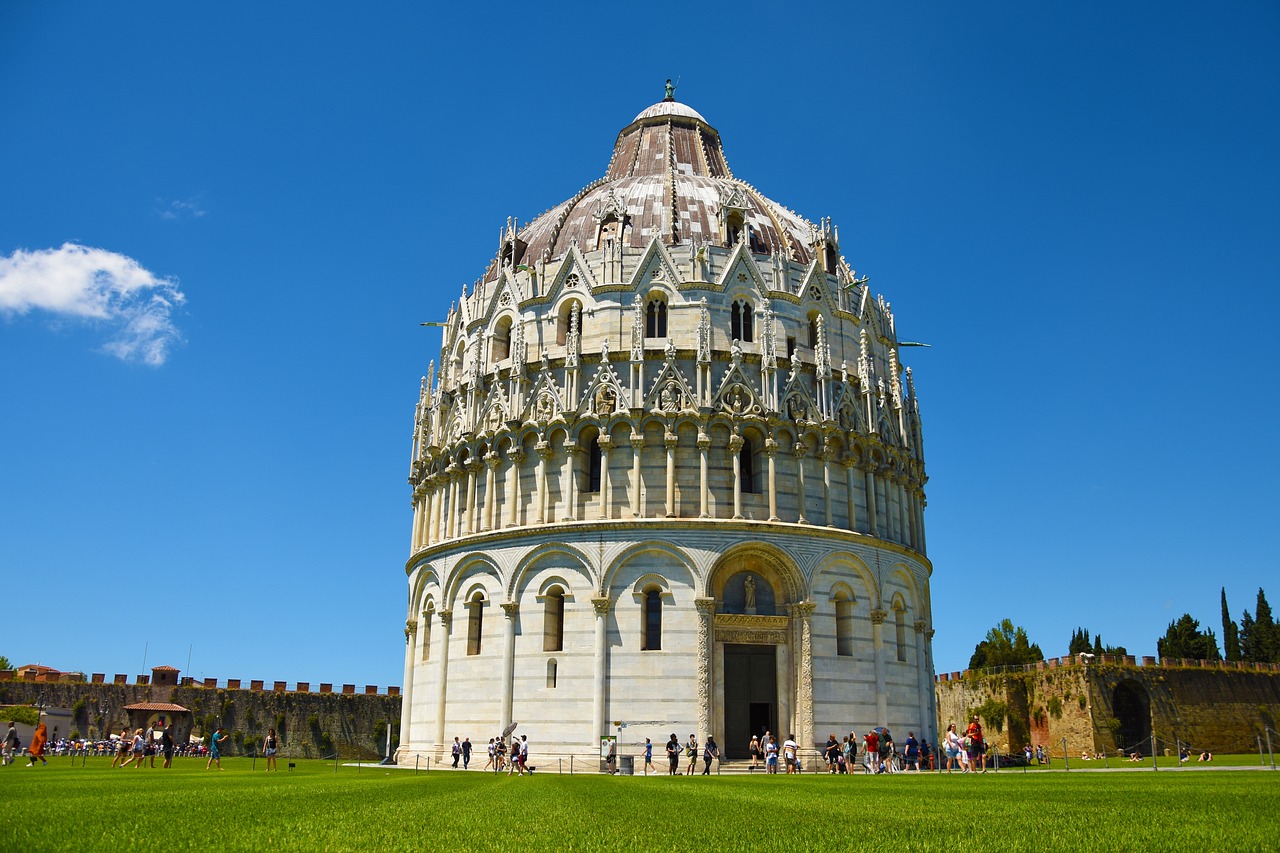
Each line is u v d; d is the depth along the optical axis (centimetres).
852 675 6650
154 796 2911
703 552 6462
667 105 9369
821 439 6994
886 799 3020
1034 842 1733
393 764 7450
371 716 11606
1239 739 10412
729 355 7012
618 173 9012
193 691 10988
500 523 7056
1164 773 4984
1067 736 10181
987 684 11306
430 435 8119
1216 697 10519
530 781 4634
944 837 1844
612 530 6531
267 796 2994
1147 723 10275
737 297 7212
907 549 7281
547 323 7325
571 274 7338
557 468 6906
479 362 7562
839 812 2473
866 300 7825
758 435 6869
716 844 1759
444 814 2375
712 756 5944
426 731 7231
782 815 2388
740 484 6756
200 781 4091
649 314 7156
